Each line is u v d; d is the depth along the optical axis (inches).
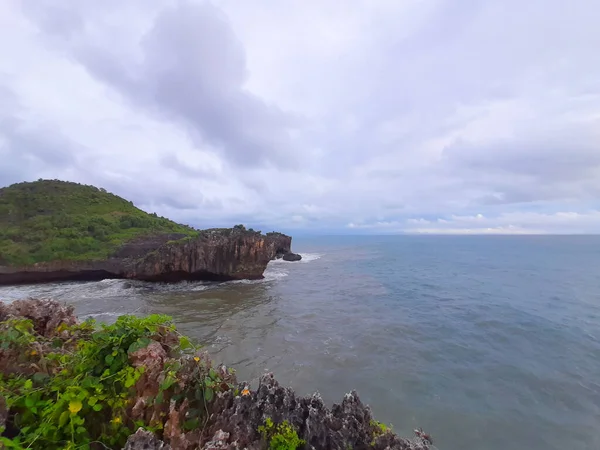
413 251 4510.3
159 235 2340.1
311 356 644.1
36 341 203.0
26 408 158.1
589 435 417.1
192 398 178.9
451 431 423.5
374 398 496.7
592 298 1259.8
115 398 170.4
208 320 913.5
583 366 627.5
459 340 767.1
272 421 172.4
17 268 1595.7
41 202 2645.2
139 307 1081.4
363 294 1331.2
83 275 1721.2
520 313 1024.9
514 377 576.4
